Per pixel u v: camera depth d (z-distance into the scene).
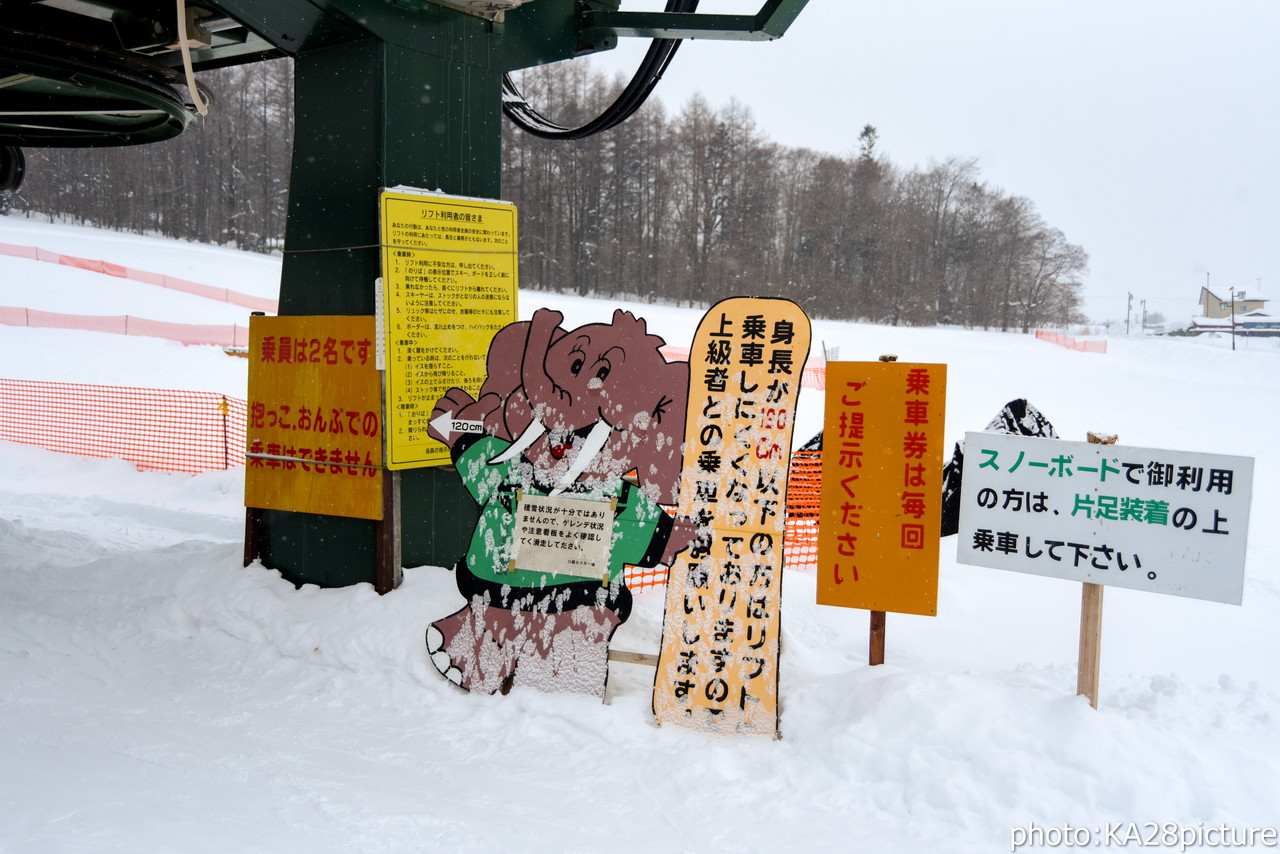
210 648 4.95
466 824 3.25
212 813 3.31
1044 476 3.66
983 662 4.48
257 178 60.41
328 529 5.30
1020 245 62.50
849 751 3.54
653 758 3.70
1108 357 31.00
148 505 8.58
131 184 57.41
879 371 3.96
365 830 3.20
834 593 4.07
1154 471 3.47
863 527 4.01
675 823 3.26
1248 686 3.84
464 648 4.36
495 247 5.30
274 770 3.65
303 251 5.36
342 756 3.78
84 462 10.37
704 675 3.97
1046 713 3.49
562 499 4.28
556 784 3.54
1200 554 3.40
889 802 3.32
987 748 3.40
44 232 39.50
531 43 5.72
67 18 6.09
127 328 21.61
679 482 4.10
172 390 14.92
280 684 4.52
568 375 4.32
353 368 5.07
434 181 5.27
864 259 59.50
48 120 7.48
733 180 59.62
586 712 4.04
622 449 4.21
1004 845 3.03
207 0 4.84
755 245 58.94
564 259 56.94
